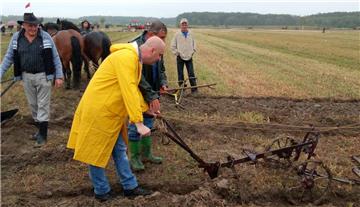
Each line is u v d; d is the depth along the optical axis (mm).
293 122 10242
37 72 8055
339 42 52500
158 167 7141
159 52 5465
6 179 6750
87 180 6680
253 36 73250
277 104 12422
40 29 8086
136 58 5285
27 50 7945
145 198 5844
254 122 10016
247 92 14578
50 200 6125
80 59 13930
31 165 7293
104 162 5594
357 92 14938
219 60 26484
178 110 11211
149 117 6883
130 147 6840
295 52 35156
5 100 12242
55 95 12984
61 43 13609
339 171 7113
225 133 9156
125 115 5543
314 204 6062
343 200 6199
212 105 11969
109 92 5367
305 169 6371
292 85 16312
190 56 13680
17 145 8328
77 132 5582
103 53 15070
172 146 8125
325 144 8578
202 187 6164
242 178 6559
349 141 8750
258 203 6059
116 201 5867
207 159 7586
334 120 10328
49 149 7984
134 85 5234
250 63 24781
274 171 6832
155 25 6453
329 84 16719
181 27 13586
